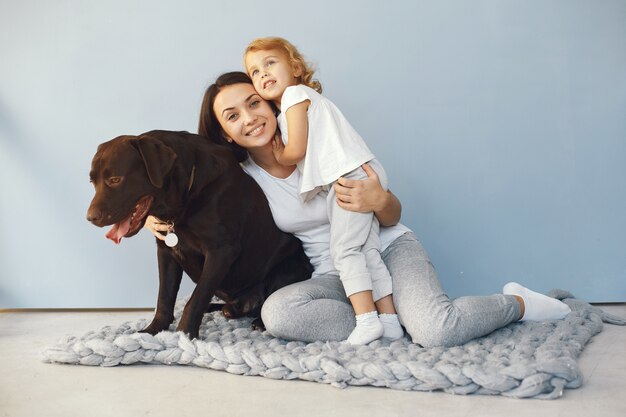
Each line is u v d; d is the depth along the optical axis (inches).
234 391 71.0
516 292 92.6
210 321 103.6
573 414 60.5
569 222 123.0
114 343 81.2
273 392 70.4
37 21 130.1
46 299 131.0
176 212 86.3
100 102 129.9
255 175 98.3
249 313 99.8
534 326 89.3
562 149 122.8
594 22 122.0
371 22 125.0
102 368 81.4
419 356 75.0
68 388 73.1
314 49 126.3
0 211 131.3
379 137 125.6
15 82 130.6
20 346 96.7
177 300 116.3
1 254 131.3
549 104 123.0
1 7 130.5
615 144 122.0
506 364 71.0
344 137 90.9
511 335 86.8
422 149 124.8
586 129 122.3
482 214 124.3
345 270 85.9
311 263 100.8
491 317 83.9
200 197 87.9
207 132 97.1
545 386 65.6
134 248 129.1
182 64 128.8
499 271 124.3
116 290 130.0
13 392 72.2
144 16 129.0
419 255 91.5
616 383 69.5
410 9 124.3
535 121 123.1
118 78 129.6
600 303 122.5
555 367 66.1
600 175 122.3
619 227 122.0
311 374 73.5
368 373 70.9
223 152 93.1
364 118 125.9
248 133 93.7
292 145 89.7
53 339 101.7
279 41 96.7
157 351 81.9
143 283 129.3
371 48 125.1
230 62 128.1
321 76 126.2
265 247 96.0
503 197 123.8
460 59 123.8
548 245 123.3
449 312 81.7
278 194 96.8
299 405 65.8
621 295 122.2
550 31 122.6
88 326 113.3
